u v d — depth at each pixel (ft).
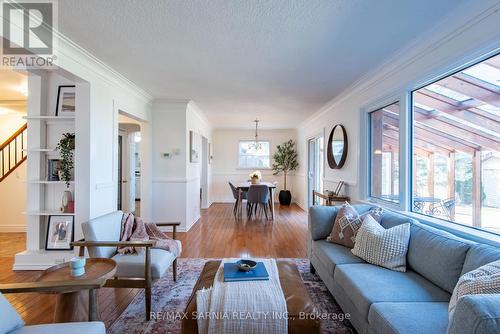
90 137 9.37
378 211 8.55
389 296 5.09
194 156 17.33
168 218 15.43
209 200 25.16
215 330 4.60
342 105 14.07
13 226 14.92
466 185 7.12
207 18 6.65
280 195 26.00
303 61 9.34
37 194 9.96
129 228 8.54
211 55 8.90
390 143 10.05
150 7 6.18
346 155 13.43
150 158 15.14
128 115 12.84
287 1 5.94
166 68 10.10
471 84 6.75
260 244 12.87
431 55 7.29
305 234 14.75
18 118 16.07
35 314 6.89
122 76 10.98
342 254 7.55
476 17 5.78
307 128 21.95
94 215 9.60
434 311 4.54
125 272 6.85
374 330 4.69
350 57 8.95
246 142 27.61
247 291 5.22
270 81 11.57
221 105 16.33
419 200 8.67
